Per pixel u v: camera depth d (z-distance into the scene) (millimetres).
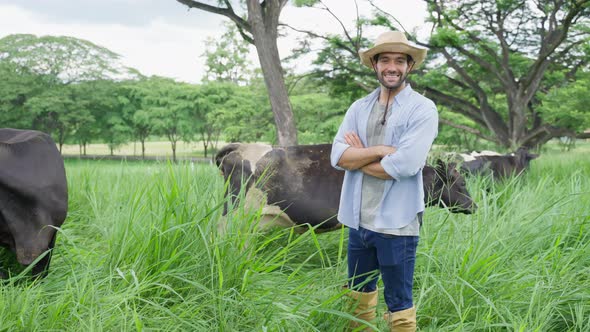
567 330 3609
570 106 20656
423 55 2959
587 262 4340
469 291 3574
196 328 3072
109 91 41344
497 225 4660
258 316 3211
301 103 29406
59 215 3957
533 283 3686
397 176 2852
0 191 3668
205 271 3594
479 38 23406
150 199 4156
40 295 3281
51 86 39906
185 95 40844
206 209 3961
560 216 5035
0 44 41406
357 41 23094
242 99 37406
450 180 5055
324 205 4918
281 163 4988
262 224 5004
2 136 4113
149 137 45938
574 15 18922
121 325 2975
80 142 42469
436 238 4215
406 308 3072
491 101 31125
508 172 9539
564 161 13531
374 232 2998
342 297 3324
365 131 3072
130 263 3652
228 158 5043
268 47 16656
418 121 2883
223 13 17234
